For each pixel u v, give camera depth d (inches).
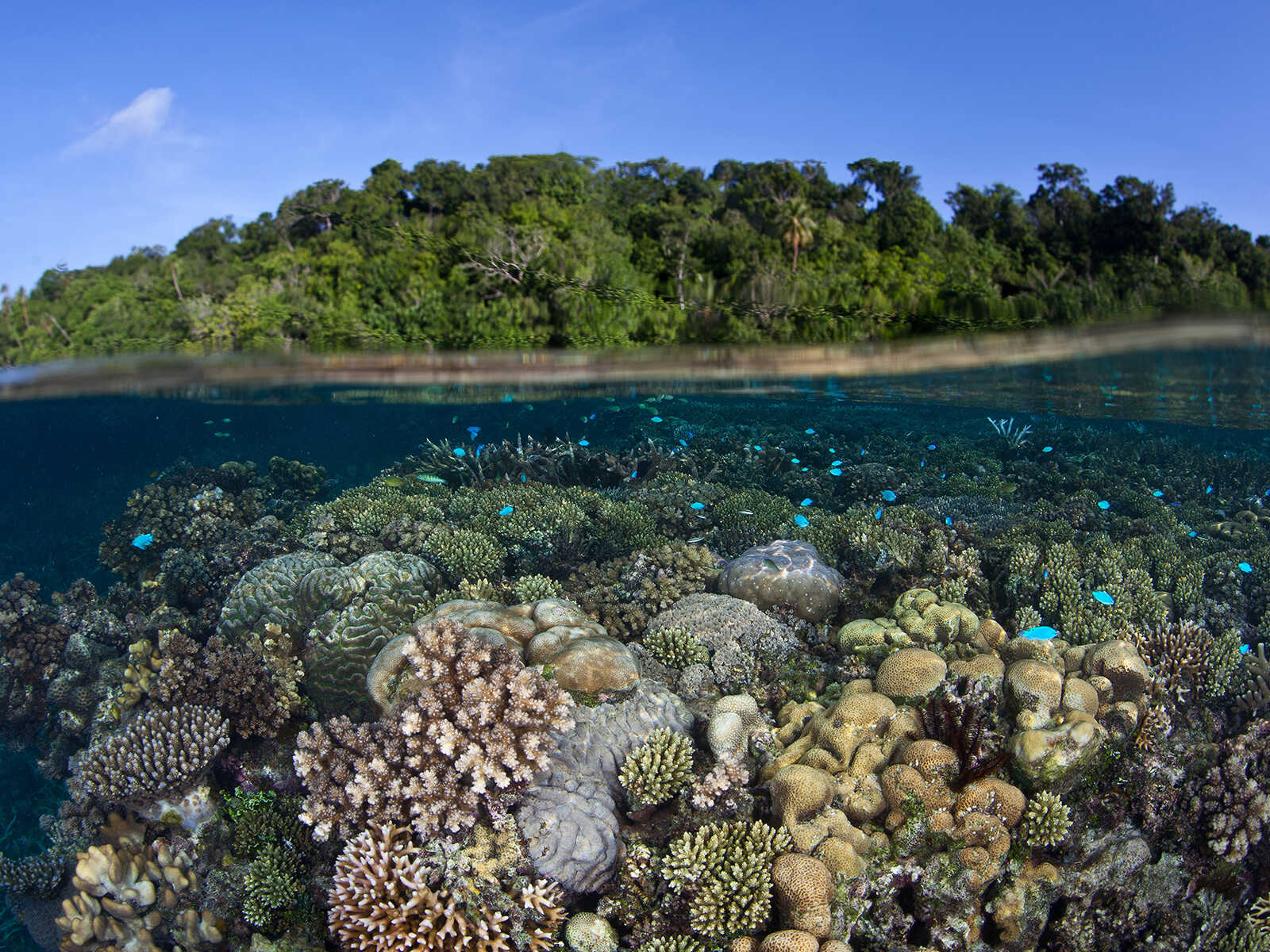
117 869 243.1
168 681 275.9
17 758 427.2
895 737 208.7
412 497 477.7
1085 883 215.9
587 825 194.9
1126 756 226.7
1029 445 862.5
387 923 182.7
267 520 461.4
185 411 876.6
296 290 357.7
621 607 312.5
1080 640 309.0
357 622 285.9
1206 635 297.0
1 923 350.3
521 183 367.2
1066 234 379.2
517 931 184.7
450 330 368.5
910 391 691.4
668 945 182.2
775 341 416.2
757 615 299.1
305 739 209.0
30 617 383.9
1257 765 241.3
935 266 381.4
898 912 192.7
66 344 364.2
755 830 187.9
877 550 361.1
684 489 495.8
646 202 382.9
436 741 193.5
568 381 555.2
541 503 460.4
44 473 1892.2
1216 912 236.2
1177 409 789.2
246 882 222.4
